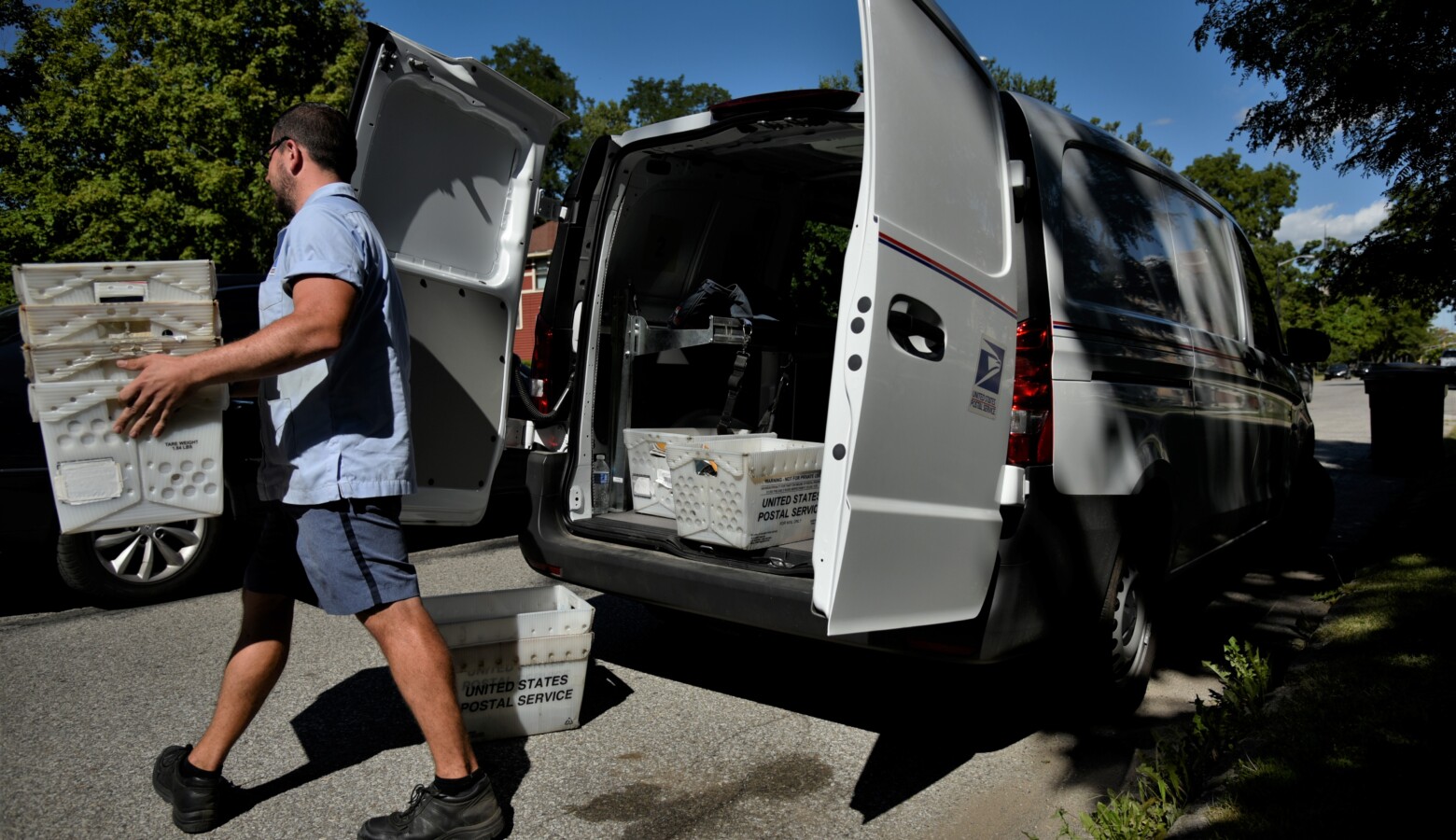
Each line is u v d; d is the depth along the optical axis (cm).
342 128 265
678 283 469
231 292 520
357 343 244
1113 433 318
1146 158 406
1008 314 283
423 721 245
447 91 321
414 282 327
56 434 217
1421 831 238
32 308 214
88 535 467
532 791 288
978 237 276
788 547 342
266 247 1902
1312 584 541
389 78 302
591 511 388
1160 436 353
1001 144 293
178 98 1883
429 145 326
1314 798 257
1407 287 652
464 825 246
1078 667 334
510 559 594
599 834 264
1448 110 547
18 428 448
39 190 2002
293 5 2017
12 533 448
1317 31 533
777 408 487
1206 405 402
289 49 1998
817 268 554
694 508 340
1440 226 611
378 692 364
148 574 487
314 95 1962
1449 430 1433
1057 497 291
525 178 360
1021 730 345
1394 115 567
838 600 233
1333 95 559
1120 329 332
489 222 355
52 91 2102
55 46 2245
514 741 324
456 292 341
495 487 651
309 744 318
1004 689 385
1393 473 978
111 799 278
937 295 255
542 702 327
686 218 452
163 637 436
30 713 344
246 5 1956
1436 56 524
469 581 536
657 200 428
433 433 341
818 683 389
